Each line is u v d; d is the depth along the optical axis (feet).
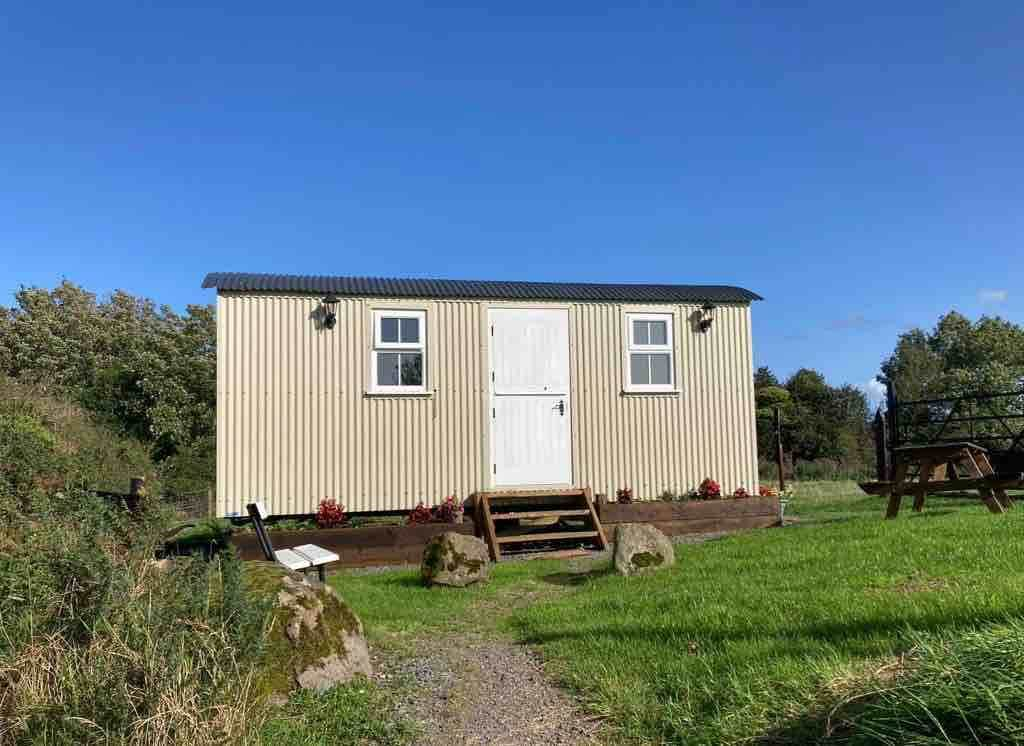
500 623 21.61
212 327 102.94
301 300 38.37
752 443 43.75
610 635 17.89
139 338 99.71
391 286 40.75
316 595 16.16
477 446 39.93
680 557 28.55
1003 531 25.13
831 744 10.21
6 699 11.59
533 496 39.22
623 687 14.26
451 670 16.92
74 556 13.60
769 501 41.50
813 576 21.26
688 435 42.83
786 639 15.23
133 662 11.81
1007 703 8.88
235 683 12.64
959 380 88.28
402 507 38.65
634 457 41.93
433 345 39.81
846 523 33.32
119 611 12.92
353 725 13.30
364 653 16.38
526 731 13.09
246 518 36.58
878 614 15.94
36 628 12.68
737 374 43.96
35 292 107.14
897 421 47.65
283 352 37.86
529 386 40.91
